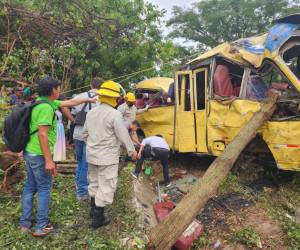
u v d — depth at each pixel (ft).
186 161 25.45
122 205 15.62
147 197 18.75
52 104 13.00
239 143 17.33
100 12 30.37
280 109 18.95
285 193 18.38
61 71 29.40
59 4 28.12
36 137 12.88
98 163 13.19
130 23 30.35
